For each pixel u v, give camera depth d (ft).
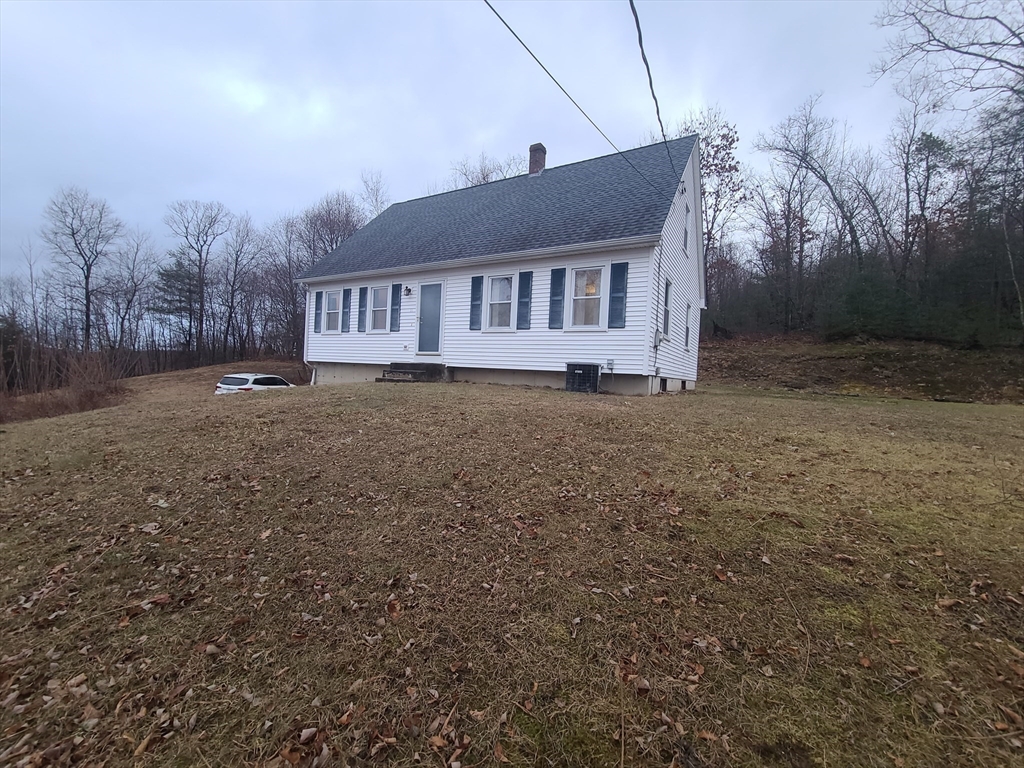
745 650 7.29
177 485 14.52
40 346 55.01
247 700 6.80
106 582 9.86
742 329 83.05
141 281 126.41
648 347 32.42
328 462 15.70
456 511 12.04
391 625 8.19
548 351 36.40
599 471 14.23
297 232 117.50
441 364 42.47
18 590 9.66
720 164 89.04
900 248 71.87
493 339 39.29
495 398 27.02
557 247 35.01
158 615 8.77
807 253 82.79
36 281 90.43
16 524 12.55
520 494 12.81
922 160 69.36
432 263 42.19
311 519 12.00
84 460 17.38
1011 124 45.24
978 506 11.71
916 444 17.76
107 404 49.67
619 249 33.24
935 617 7.88
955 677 6.73
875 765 5.56
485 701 6.61
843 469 14.52
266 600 9.03
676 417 21.72
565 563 9.67
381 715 6.46
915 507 11.68
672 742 5.90
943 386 49.01
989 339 54.60
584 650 7.41
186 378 88.69
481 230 43.78
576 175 46.16
